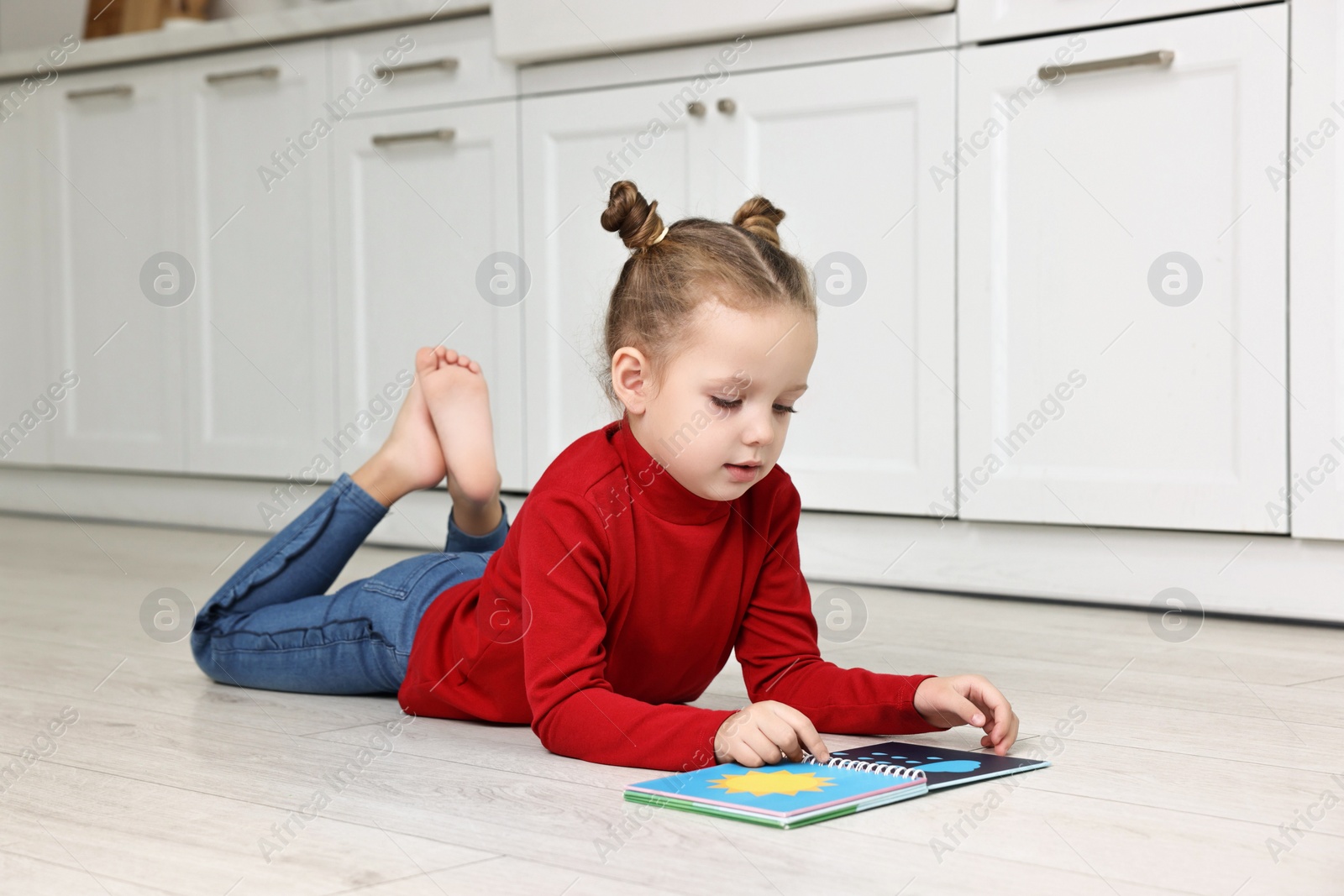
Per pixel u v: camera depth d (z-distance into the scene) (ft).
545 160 8.00
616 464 3.49
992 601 6.55
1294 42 5.77
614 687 3.75
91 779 3.31
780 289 3.25
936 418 6.79
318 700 4.40
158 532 9.60
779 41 7.13
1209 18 5.97
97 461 10.17
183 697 4.44
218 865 2.61
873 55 6.87
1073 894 2.39
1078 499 6.43
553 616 3.42
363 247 8.83
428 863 2.60
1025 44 6.44
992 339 6.61
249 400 9.41
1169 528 6.20
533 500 3.50
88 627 5.83
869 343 6.97
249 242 9.32
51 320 10.29
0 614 6.17
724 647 3.82
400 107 8.57
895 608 6.32
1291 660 4.96
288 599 4.62
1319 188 5.75
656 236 3.41
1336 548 5.85
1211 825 2.84
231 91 9.26
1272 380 5.91
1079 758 3.45
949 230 6.70
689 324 3.25
